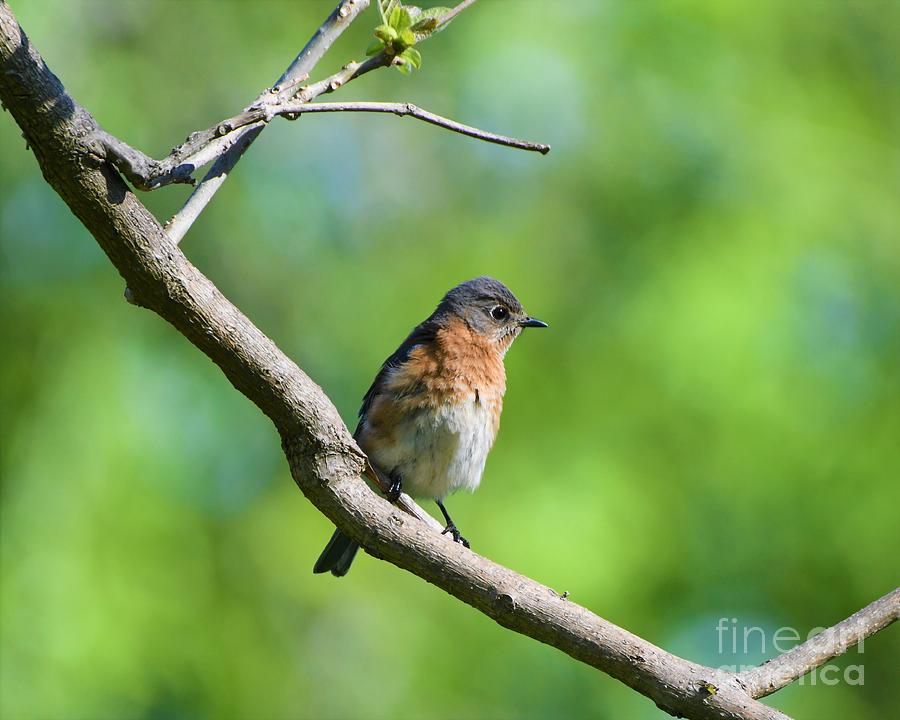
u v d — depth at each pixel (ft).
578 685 43.88
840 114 48.39
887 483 43.78
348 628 45.06
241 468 47.37
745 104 48.19
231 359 19.10
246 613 43.80
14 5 48.26
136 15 52.44
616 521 43.06
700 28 48.39
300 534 46.75
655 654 18.89
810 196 45.78
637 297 45.16
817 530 44.42
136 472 42.01
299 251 53.06
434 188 54.08
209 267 52.65
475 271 49.57
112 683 38.65
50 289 46.16
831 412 43.21
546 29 49.44
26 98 16.58
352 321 51.19
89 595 39.32
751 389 42.34
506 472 44.57
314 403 19.58
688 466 43.88
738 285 43.14
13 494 41.37
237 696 41.73
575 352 46.24
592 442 44.24
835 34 50.06
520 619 19.27
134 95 50.93
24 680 37.81
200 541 42.91
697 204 46.39
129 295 18.70
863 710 46.55
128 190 17.69
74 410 43.06
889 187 47.70
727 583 44.34
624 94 49.29
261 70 53.93
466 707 43.45
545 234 49.42
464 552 19.67
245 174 53.36
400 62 18.86
